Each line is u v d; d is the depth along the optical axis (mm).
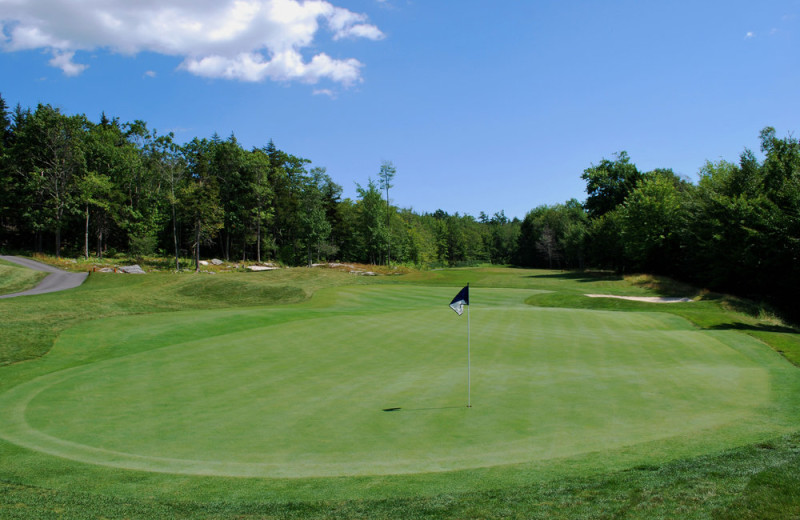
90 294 27734
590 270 71188
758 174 36719
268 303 31609
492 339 17031
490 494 5402
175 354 15242
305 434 8031
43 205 55375
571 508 4953
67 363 15211
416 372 12500
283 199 78312
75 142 56500
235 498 5594
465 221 154625
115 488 5988
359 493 5629
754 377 11406
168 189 64500
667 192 48438
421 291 38312
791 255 29078
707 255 36844
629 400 9539
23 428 8797
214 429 8430
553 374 11977
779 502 4824
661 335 17500
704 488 5246
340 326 19766
